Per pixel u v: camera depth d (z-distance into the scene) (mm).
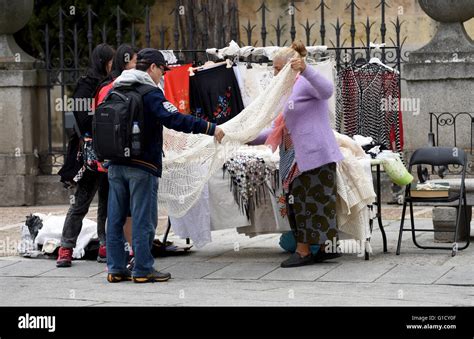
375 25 38281
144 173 15398
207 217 17453
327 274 15891
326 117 16297
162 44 26953
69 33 34125
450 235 18391
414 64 25328
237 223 17422
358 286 14930
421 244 18422
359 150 17172
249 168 17219
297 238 16641
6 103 26719
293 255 16750
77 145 17188
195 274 16359
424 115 25328
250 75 19922
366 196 16562
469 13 25250
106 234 16016
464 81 25000
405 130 25500
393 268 16188
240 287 15156
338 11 38656
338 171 16484
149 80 15328
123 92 15219
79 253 18000
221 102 19812
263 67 19906
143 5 35750
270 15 39250
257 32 39375
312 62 20891
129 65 16578
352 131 22781
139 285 15562
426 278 15344
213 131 15391
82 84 17047
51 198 27000
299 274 15984
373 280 15312
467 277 15344
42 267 17312
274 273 16156
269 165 17250
